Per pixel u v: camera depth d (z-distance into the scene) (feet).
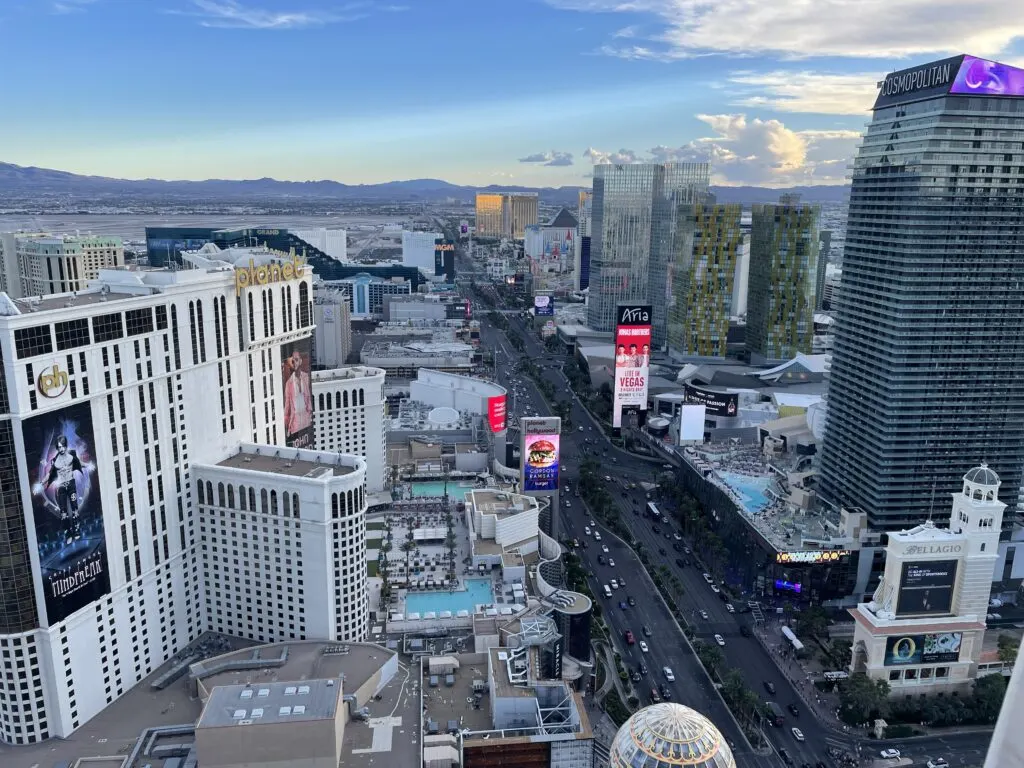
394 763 642.22
